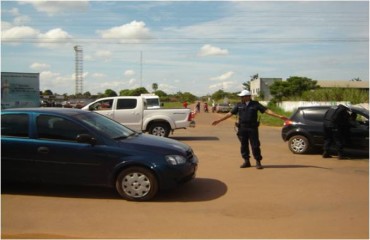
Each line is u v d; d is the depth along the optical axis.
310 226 5.56
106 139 7.07
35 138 7.20
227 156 11.94
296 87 65.06
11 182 7.56
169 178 6.86
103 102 17.05
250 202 6.76
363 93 39.16
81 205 6.64
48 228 5.52
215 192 7.45
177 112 16.83
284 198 7.01
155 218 5.94
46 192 7.45
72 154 7.03
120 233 5.32
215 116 43.88
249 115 9.65
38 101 31.67
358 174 9.09
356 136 11.46
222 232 5.34
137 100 16.91
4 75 30.30
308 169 9.70
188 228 5.50
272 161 10.98
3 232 5.36
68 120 7.22
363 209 6.36
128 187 6.89
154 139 7.63
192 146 14.73
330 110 11.53
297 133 12.44
